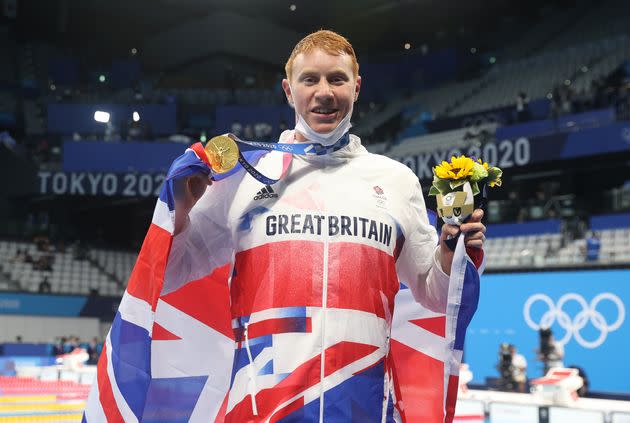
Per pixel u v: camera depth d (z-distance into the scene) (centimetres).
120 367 174
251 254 174
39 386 1131
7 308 1878
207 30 3012
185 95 2792
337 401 163
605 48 2334
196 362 187
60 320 1969
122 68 2909
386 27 3114
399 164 193
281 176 178
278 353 165
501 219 1711
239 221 177
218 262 189
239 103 2767
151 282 174
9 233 2217
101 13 2958
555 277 1335
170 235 171
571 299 1309
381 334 174
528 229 1647
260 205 176
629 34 2372
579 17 2752
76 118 2502
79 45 3127
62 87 2806
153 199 2378
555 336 1325
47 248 2177
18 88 2736
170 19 3069
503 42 2952
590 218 1599
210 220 184
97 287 2153
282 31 3089
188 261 186
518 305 1383
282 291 167
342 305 167
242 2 2978
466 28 3108
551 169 1906
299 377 163
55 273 2097
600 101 1862
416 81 2933
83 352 1296
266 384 164
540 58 2552
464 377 827
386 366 176
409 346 202
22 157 2231
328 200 175
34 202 2362
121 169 2198
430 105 2678
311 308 166
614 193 1591
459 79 2803
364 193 180
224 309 190
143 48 3125
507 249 1636
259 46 3034
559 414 664
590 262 1309
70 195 2261
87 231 2508
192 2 2953
